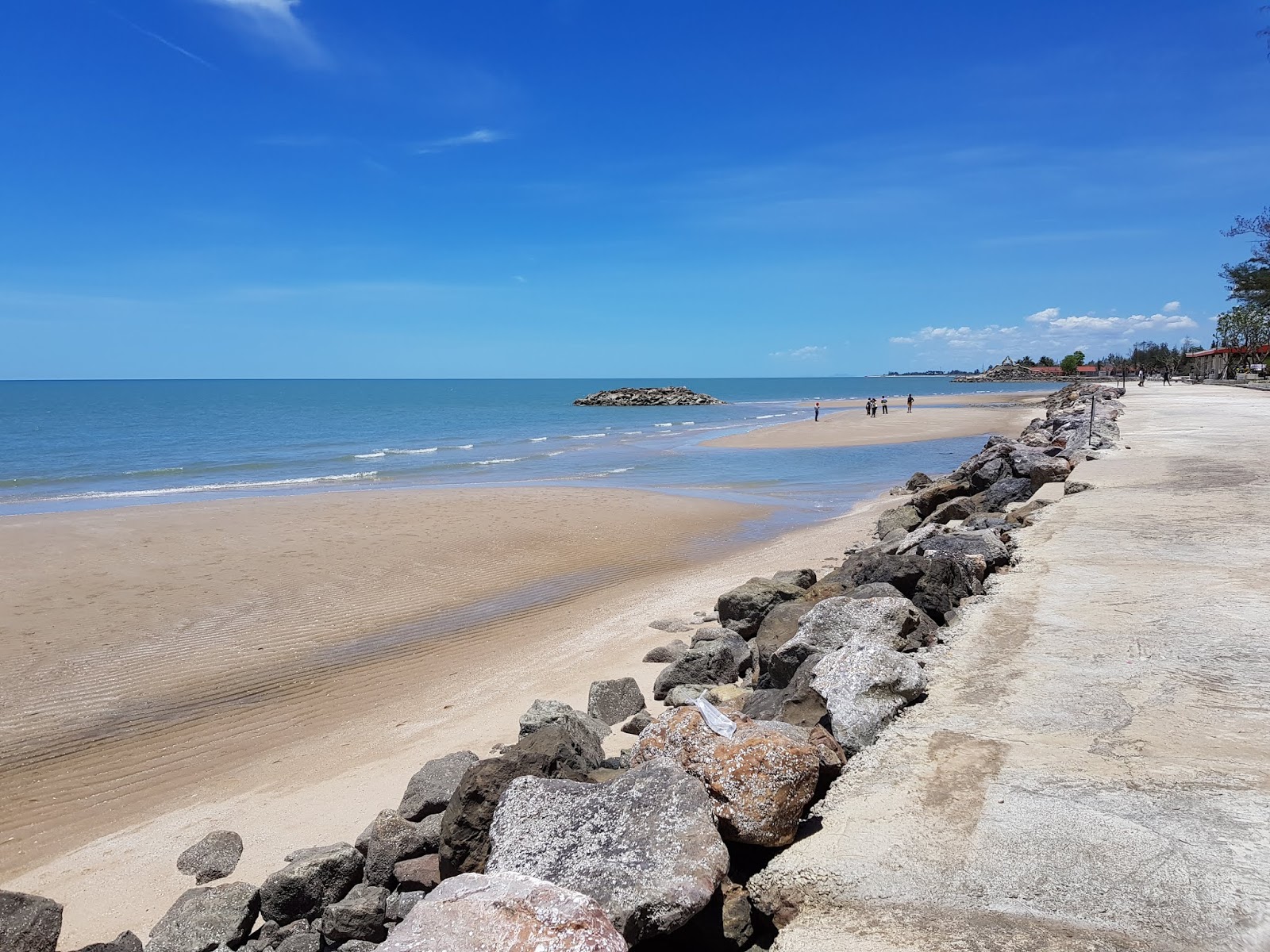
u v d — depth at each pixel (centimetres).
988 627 610
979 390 15338
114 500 2592
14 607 1307
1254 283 4603
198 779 774
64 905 572
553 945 252
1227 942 269
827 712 459
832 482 2766
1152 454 1587
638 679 902
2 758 823
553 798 378
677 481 2869
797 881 327
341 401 11731
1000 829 345
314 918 499
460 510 2173
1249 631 569
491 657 1068
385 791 694
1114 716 448
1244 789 363
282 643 1145
